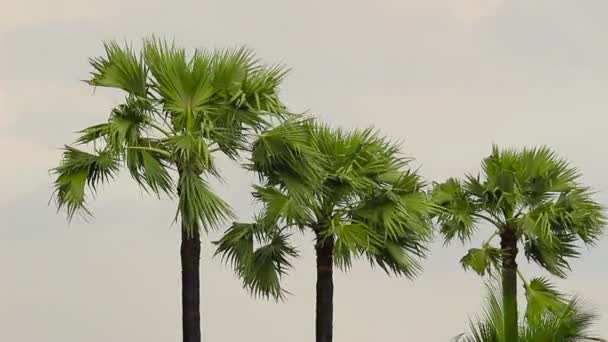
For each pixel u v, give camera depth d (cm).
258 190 1978
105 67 1780
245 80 1792
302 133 1858
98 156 1728
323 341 2048
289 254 2092
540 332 1702
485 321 1733
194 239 1761
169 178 1748
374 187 2044
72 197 1714
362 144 2069
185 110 1752
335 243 2016
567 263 2292
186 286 1753
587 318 1708
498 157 2320
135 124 1747
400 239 2077
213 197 1720
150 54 1777
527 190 2284
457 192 2308
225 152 1842
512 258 2283
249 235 2052
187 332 1750
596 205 2252
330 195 2045
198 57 1764
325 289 2061
